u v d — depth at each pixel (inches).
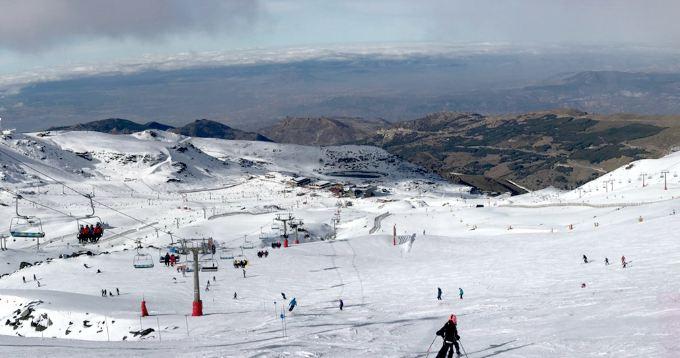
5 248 7805.1
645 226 4534.9
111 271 4682.6
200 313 3125.0
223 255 5521.7
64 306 3297.2
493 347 1398.9
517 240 5826.8
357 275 4407.0
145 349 1619.1
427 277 3929.6
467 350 1398.9
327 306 3083.2
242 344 1705.2
